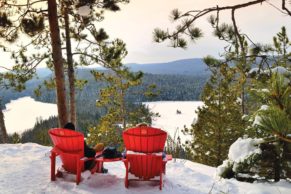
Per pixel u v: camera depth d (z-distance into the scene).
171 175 7.15
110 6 11.30
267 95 4.84
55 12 9.80
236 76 11.77
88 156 6.36
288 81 4.71
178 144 10.25
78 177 6.11
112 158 6.31
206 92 13.72
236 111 13.41
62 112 9.97
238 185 6.39
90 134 19.23
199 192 6.09
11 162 7.84
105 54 13.84
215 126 13.47
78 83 16.14
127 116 20.19
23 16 10.34
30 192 5.82
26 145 9.72
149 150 6.09
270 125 3.90
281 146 6.31
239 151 6.71
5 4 10.19
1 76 13.09
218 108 13.42
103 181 6.31
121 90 19.78
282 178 6.54
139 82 19.19
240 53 4.71
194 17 4.50
